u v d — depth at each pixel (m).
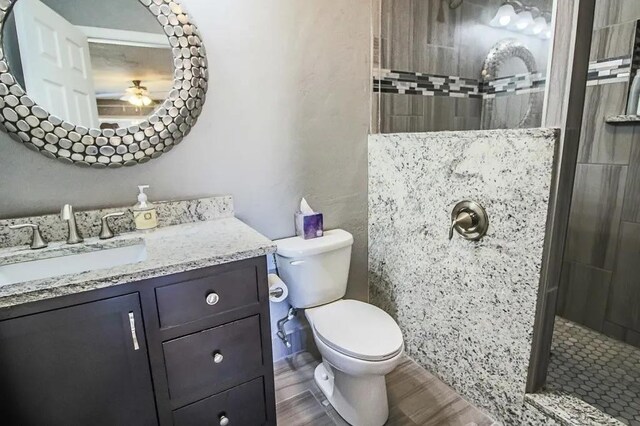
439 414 1.47
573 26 1.04
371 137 1.88
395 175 1.76
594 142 1.88
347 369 1.29
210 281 1.04
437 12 1.96
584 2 1.03
